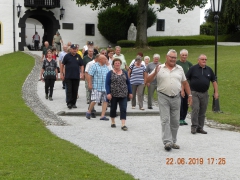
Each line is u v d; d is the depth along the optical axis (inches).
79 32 1579.7
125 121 506.9
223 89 752.3
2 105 592.4
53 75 650.8
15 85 799.1
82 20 1578.5
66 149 359.9
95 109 576.4
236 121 511.2
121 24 1540.4
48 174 285.1
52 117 530.9
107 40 1604.3
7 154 335.9
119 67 460.4
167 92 369.7
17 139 392.8
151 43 1503.4
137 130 458.9
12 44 1504.7
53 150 354.0
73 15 1567.4
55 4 1515.7
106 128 466.9
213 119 531.8
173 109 374.9
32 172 289.1
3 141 382.9
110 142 398.3
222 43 1606.8
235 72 850.1
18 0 1501.0
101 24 1549.0
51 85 651.5
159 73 372.5
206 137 428.5
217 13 619.2
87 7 1578.5
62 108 587.2
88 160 324.8
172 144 368.5
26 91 734.5
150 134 438.0
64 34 1560.0
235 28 1823.3
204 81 435.5
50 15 1536.7
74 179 275.9
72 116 545.0
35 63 1115.3
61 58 714.2
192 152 362.9
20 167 300.4
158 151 364.5
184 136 431.8
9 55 1406.3
